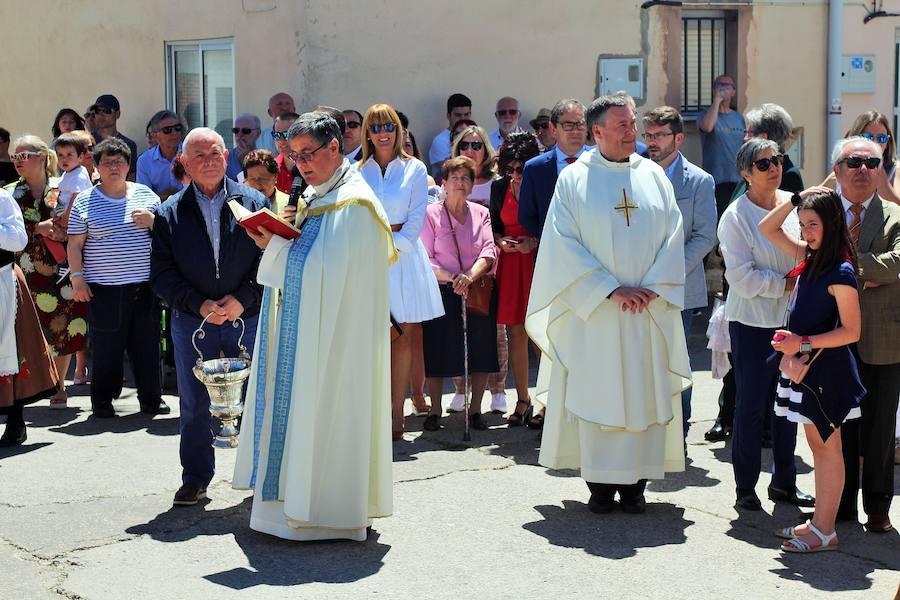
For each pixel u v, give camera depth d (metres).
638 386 5.91
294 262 5.43
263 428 5.55
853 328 5.30
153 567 5.27
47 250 8.44
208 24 11.95
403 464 6.98
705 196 7.08
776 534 5.66
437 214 7.92
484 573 5.20
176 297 6.10
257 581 5.09
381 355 5.62
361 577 5.14
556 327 6.13
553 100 11.87
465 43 11.50
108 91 13.05
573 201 6.05
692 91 12.49
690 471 6.88
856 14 12.89
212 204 6.23
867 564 5.32
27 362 7.56
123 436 7.74
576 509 6.12
